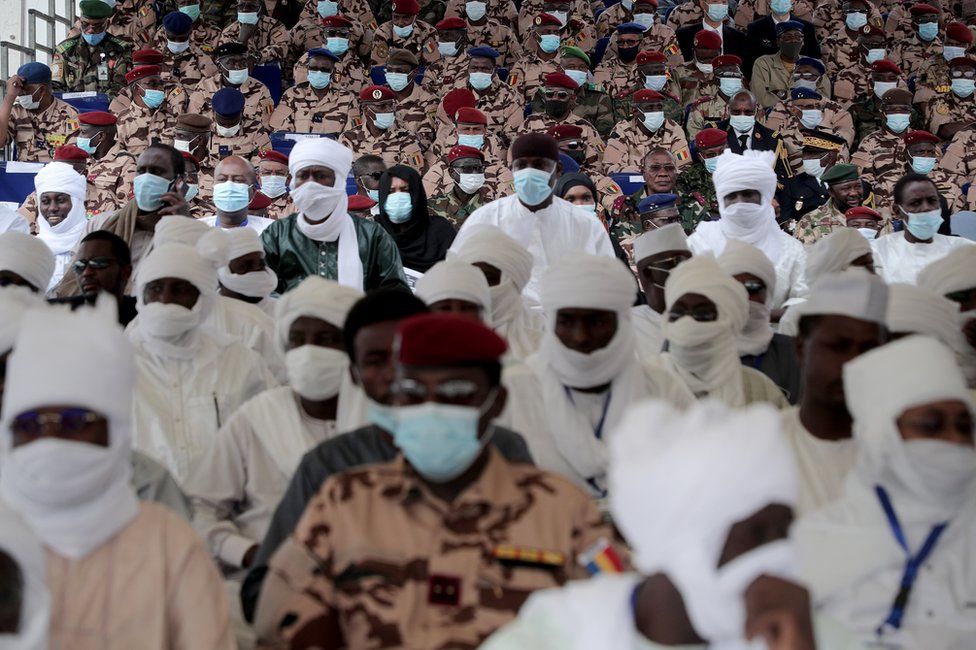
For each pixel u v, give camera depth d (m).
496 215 19.02
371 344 7.83
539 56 36.38
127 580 6.64
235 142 29.75
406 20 37.94
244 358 12.70
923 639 7.02
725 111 35.38
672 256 14.93
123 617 6.60
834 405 8.32
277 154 26.25
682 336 11.52
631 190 27.70
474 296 11.70
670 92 35.84
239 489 10.07
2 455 6.70
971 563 7.07
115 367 6.68
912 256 22.25
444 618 6.22
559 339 10.18
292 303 10.06
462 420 6.23
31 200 25.22
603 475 10.22
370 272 18.56
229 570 9.82
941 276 12.48
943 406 6.91
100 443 6.61
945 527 7.09
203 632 6.68
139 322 12.41
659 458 4.52
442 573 6.28
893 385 6.98
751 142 32.88
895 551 7.07
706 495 4.37
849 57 41.62
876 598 7.07
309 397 9.98
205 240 15.16
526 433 10.33
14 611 5.55
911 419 6.94
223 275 15.83
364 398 9.77
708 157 29.73
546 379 10.40
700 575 4.40
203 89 32.25
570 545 6.45
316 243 18.23
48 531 6.57
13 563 5.60
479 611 6.24
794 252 20.00
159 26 36.97
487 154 29.95
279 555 6.53
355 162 25.72
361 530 6.37
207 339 12.53
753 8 42.78
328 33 34.88
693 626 4.58
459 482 6.48
